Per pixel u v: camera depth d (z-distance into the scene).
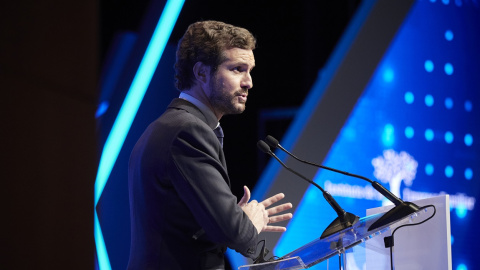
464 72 13.98
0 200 2.18
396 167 12.66
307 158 11.72
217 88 5.21
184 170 4.59
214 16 11.02
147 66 10.39
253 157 11.48
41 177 2.30
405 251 5.31
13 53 2.25
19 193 2.23
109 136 10.27
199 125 4.80
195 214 4.57
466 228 13.30
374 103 12.62
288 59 11.97
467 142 13.72
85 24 2.49
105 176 10.26
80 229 2.41
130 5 10.15
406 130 12.92
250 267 4.54
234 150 11.39
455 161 13.45
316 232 11.55
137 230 4.87
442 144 13.34
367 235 4.66
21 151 2.24
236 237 4.53
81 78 2.46
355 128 12.32
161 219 4.69
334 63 12.30
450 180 13.30
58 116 2.37
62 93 2.39
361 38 12.60
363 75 12.53
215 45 5.22
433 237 5.06
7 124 2.21
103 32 9.98
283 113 11.78
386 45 12.90
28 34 2.29
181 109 5.09
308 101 11.96
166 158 4.65
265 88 11.76
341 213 4.74
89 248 2.44
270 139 5.46
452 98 13.69
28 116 2.27
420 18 13.53
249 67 5.36
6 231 2.19
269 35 11.82
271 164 11.53
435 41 13.65
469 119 13.85
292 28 12.04
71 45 2.43
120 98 10.30
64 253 2.35
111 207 10.29
